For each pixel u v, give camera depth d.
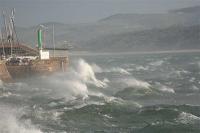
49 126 61.81
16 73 132.62
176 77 141.12
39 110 71.75
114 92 102.19
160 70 187.38
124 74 167.25
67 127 61.56
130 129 60.66
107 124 63.66
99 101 79.50
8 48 153.38
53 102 79.88
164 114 68.00
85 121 65.25
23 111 70.44
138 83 113.31
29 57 142.88
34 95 95.38
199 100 89.06
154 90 99.06
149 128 59.88
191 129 59.09
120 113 70.06
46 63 138.00
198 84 116.25
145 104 83.94
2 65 127.44
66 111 70.50
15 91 105.12
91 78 137.50
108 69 194.88
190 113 69.56
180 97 92.69
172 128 59.28
